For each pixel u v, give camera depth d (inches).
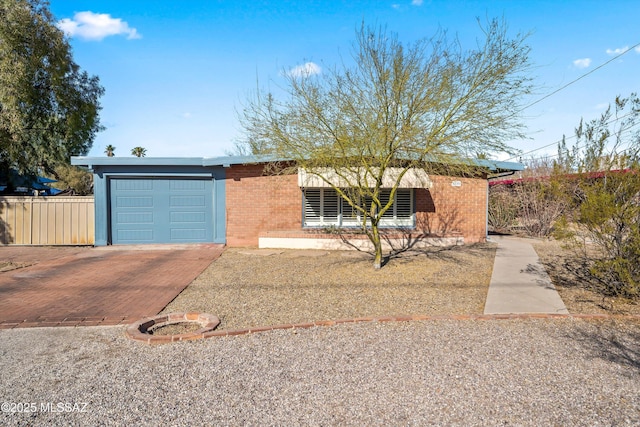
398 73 356.2
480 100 365.7
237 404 160.7
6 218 593.3
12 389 173.5
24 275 398.6
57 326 257.1
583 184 306.2
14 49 784.9
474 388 172.4
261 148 428.8
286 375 185.8
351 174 413.4
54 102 901.8
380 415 152.9
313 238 560.4
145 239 587.8
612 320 264.1
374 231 418.9
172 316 271.7
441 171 424.5
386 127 359.9
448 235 589.6
